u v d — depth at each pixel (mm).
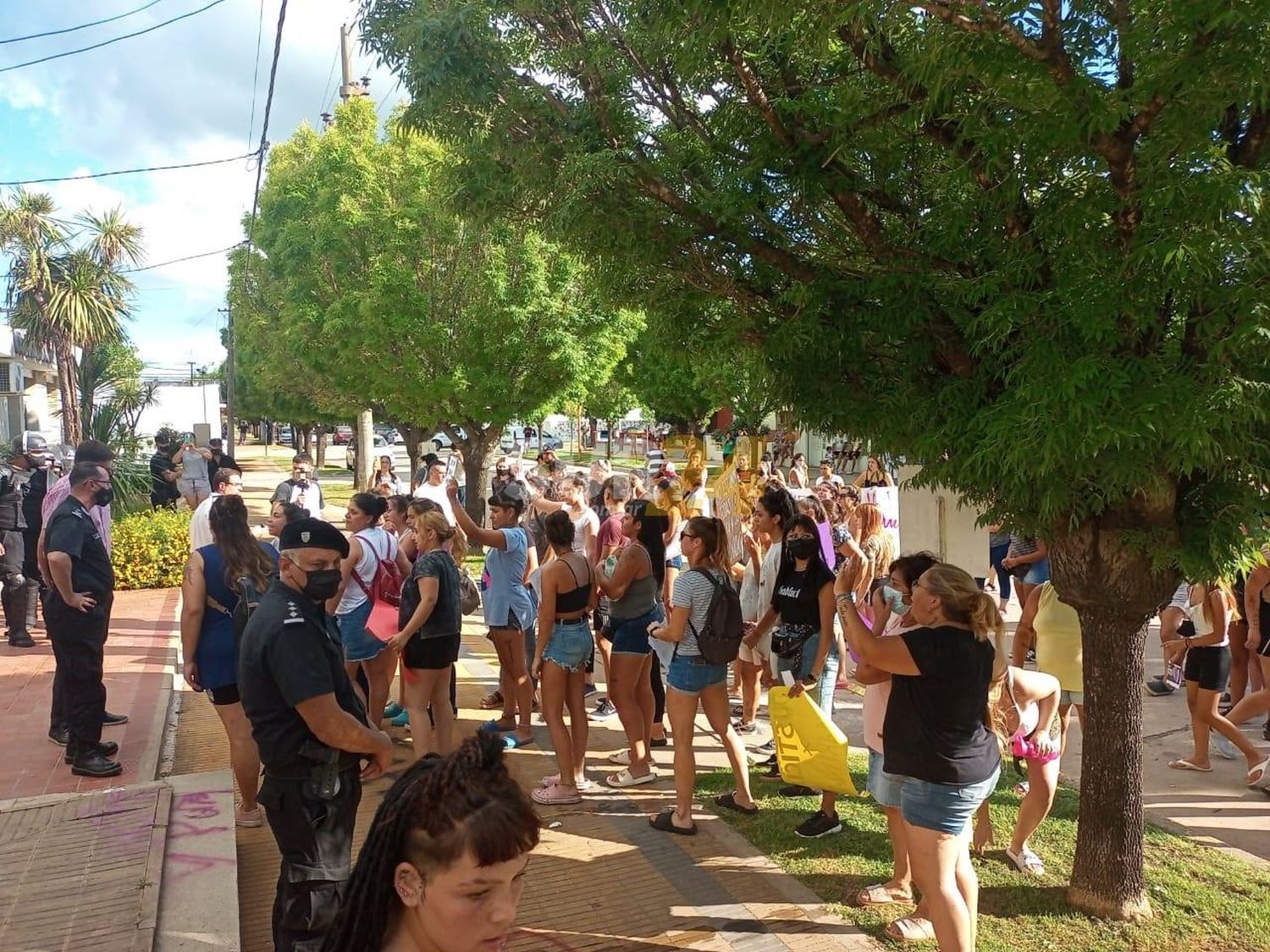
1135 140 3322
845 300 4141
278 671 3174
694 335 4742
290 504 5633
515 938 4133
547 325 14914
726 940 4117
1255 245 3039
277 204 20188
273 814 3275
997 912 4328
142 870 3932
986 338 3602
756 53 4383
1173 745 7062
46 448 9898
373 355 15383
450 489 6543
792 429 4504
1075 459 3223
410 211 14695
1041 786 4656
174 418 33219
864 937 4141
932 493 4988
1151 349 3562
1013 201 3766
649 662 6250
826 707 6316
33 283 19281
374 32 4742
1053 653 5797
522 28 4797
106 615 5875
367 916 1650
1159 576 4043
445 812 1596
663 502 8711
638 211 4348
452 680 6445
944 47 3295
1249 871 4809
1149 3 3064
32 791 5531
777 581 5875
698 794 5887
